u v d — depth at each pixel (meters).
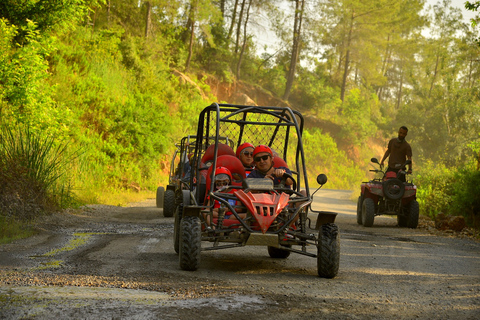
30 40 14.21
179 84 34.31
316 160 47.25
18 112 13.19
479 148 17.62
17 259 5.76
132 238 7.90
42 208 10.03
